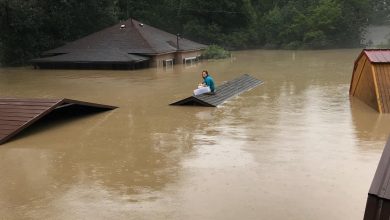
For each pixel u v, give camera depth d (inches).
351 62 1595.7
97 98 820.0
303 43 2640.3
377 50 728.3
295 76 1140.5
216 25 2588.6
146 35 1547.7
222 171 386.3
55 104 558.3
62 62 1405.0
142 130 552.7
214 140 495.5
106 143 494.0
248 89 903.1
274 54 2175.2
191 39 2536.9
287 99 775.1
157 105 729.0
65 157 442.3
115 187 352.8
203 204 313.7
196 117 626.2
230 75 1188.5
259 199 320.8
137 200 324.2
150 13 2455.7
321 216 290.8
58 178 378.9
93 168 404.8
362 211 297.6
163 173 384.8
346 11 2723.9
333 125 562.6
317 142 479.8
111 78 1146.0
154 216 295.1
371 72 681.0
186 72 1278.3
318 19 2657.5
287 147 461.1
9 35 1663.4
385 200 186.2
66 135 533.0
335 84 967.0
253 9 2977.4
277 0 3250.5
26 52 1699.1
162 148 467.2
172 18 2583.7
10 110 551.8
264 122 587.2
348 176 367.9
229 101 761.6
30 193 344.8
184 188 346.3
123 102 767.7
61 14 1750.7
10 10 1599.4
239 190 339.3
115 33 1550.2
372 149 449.4
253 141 487.8
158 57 1466.5
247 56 2033.7
